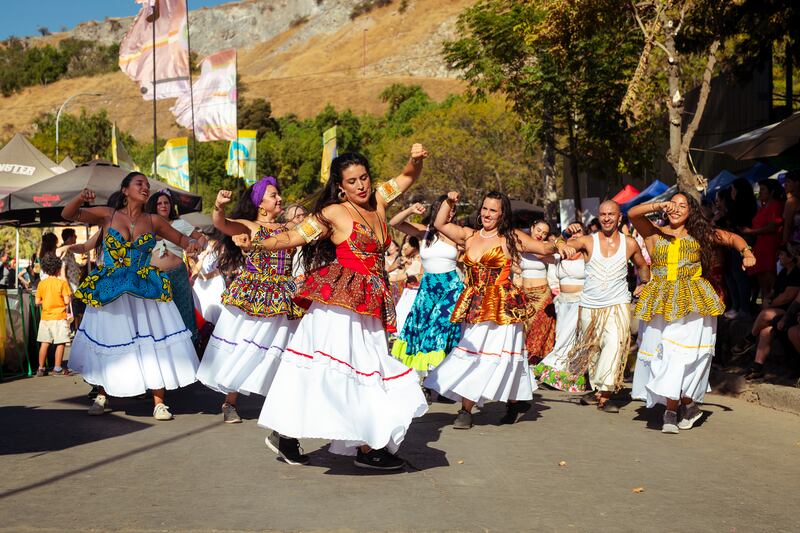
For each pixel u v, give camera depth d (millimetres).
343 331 5699
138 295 7863
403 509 4980
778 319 9641
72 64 164625
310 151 76875
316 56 163375
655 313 7652
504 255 7793
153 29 20859
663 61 22688
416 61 146625
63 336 12289
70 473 5844
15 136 16688
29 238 31734
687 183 15180
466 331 7840
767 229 11797
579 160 23844
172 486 5492
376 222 5855
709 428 7863
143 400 9320
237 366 7625
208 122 22969
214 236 9523
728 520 4906
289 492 5352
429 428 7785
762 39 18359
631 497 5359
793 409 8680
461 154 48812
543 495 5367
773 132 15219
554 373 10055
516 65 23625
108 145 73500
